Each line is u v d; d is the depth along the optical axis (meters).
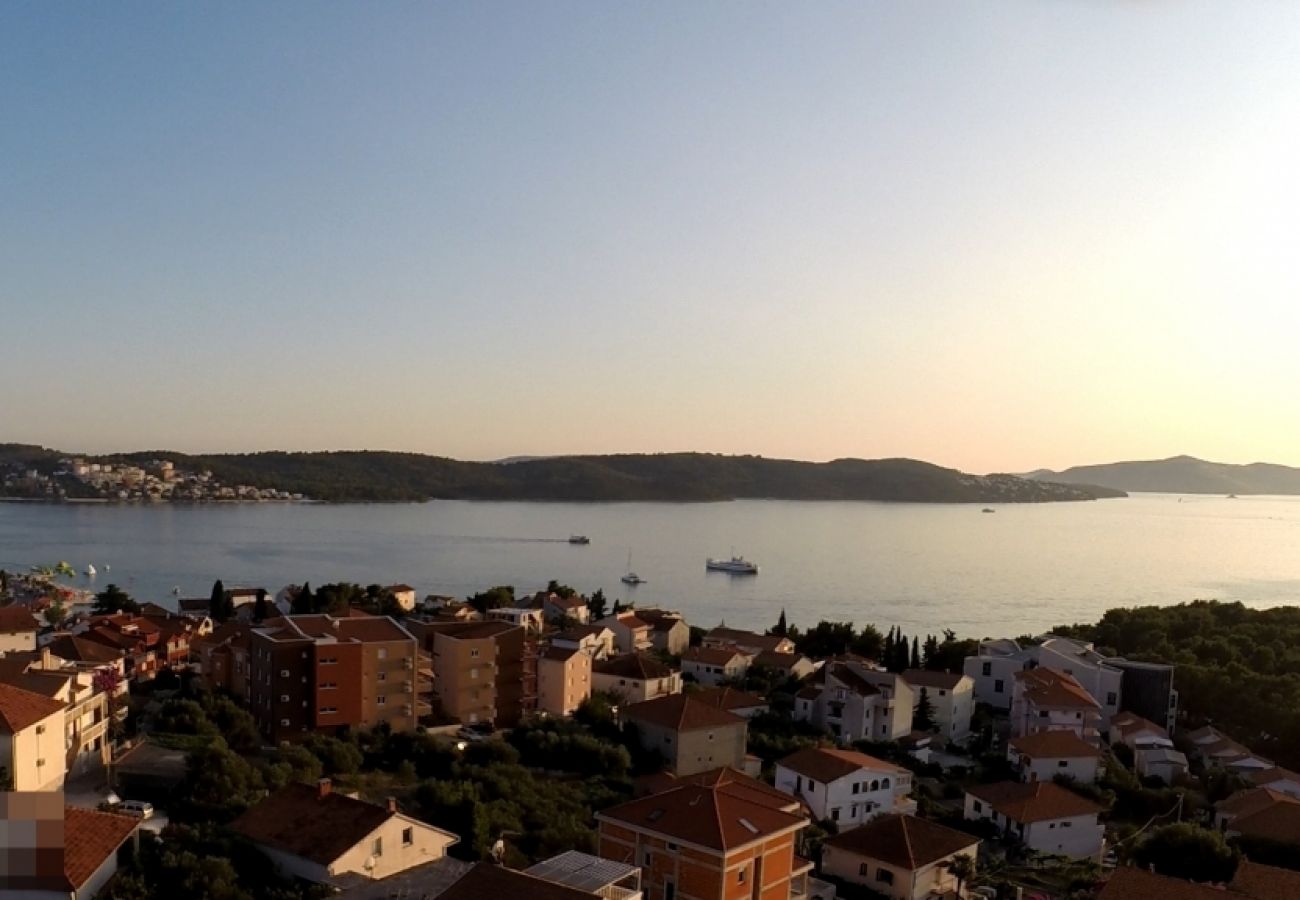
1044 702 115.12
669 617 181.50
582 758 88.69
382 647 92.62
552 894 33.38
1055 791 82.69
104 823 43.44
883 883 62.50
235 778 61.81
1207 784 100.56
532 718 105.62
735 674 145.62
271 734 87.56
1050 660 133.00
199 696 92.62
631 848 51.00
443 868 47.12
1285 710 117.06
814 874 65.00
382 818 46.34
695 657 146.88
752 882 49.75
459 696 103.19
